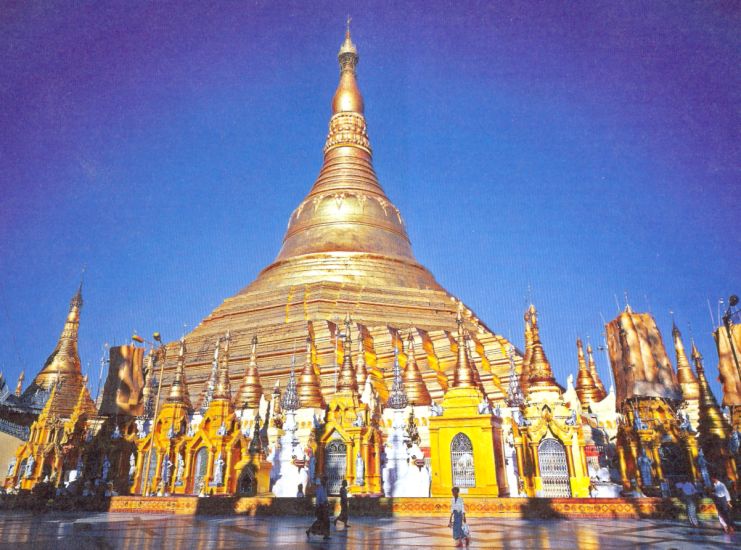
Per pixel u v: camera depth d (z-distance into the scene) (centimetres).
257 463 3331
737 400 3181
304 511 2842
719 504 1977
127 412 3959
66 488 3600
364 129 8269
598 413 4272
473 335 5653
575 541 1736
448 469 3058
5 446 5009
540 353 3694
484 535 1911
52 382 5706
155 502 3125
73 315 6306
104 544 1702
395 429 3591
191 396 5162
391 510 2789
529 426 3272
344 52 8769
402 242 7244
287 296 5984
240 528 2219
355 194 7331
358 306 5825
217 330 5941
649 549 1552
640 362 3494
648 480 3089
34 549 1581
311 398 4006
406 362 4681
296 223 7312
